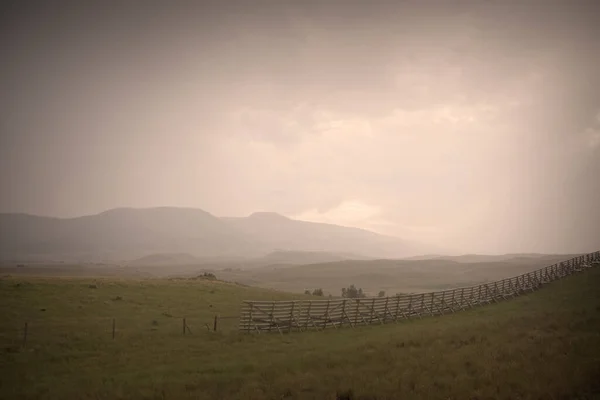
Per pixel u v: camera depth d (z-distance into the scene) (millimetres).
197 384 15758
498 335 21047
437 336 22281
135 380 17141
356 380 14898
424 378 14664
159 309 36844
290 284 148875
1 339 25703
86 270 198375
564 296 39312
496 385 13555
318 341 24922
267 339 25750
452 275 167000
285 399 13695
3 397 15867
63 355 22250
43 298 37625
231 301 42594
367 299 34156
